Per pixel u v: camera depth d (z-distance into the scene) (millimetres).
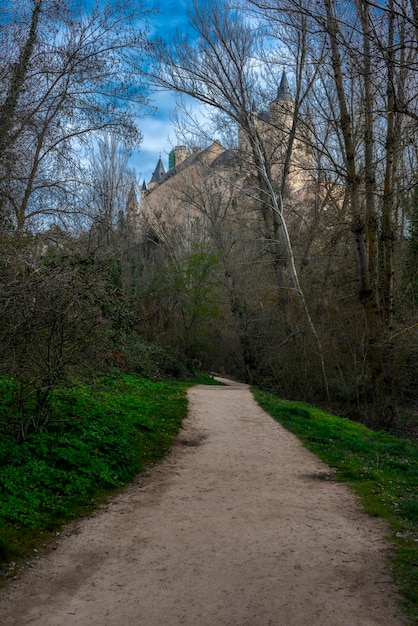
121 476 7891
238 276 30297
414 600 4258
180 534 5801
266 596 4344
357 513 6609
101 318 8078
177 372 25734
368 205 18984
